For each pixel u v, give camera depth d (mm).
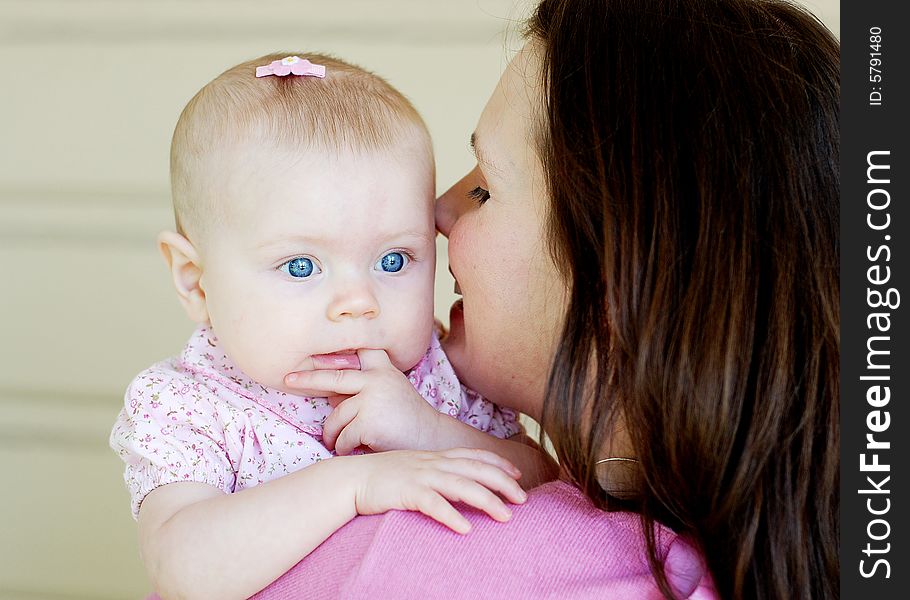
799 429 794
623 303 817
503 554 804
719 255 797
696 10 883
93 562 2525
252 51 2486
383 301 1083
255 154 1049
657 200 812
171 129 2480
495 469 882
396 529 833
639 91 842
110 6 2473
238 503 926
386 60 2510
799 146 823
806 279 804
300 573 891
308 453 1081
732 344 792
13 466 2545
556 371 870
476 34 2486
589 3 921
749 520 789
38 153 2518
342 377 1062
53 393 2541
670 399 802
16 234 2537
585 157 849
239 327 1069
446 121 2512
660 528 828
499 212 986
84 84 2490
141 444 1026
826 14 2314
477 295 1019
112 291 2510
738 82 829
